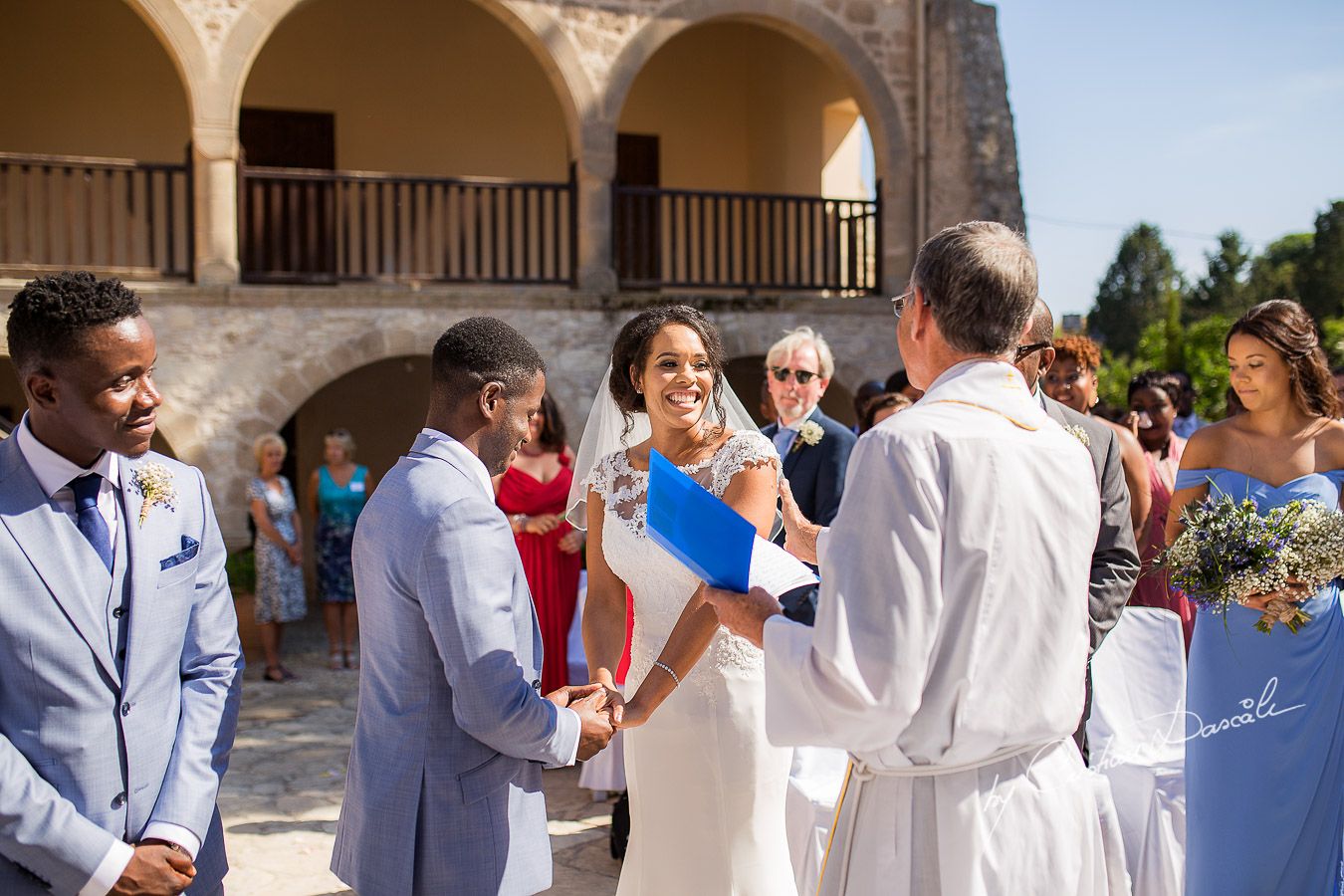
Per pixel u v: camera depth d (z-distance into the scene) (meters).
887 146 10.93
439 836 2.03
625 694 2.70
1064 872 1.77
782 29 10.72
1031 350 2.42
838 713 1.66
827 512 4.08
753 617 1.95
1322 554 2.81
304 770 5.49
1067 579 1.77
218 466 9.00
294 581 7.82
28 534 1.87
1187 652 4.36
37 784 1.81
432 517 1.98
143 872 1.87
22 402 11.27
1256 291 36.22
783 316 10.57
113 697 1.92
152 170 9.02
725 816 2.52
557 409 5.25
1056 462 1.79
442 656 1.96
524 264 10.01
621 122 13.07
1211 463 3.37
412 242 9.66
